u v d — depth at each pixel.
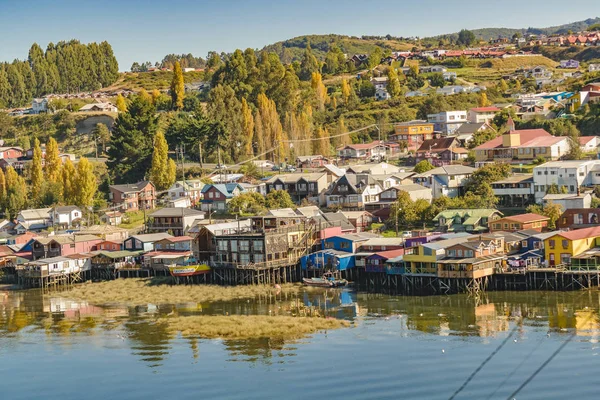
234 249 131.62
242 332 94.44
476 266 108.25
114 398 75.38
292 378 77.75
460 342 86.31
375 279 120.88
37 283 142.00
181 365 83.56
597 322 90.31
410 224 147.12
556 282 106.75
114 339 95.44
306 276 128.38
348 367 80.25
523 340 85.31
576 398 69.19
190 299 118.12
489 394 71.25
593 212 126.31
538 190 149.50
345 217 145.75
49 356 89.75
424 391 72.88
